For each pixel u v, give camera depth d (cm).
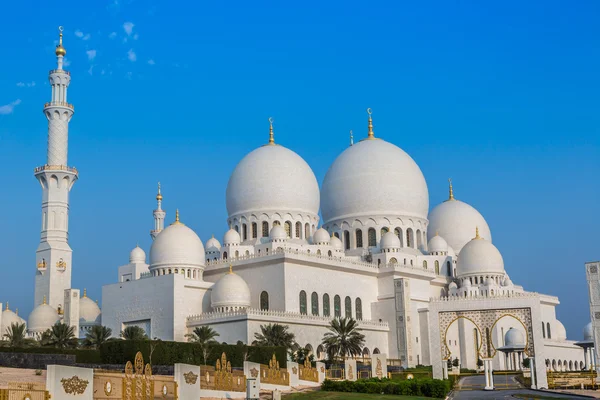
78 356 10875
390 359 15788
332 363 12912
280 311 14750
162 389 6450
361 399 7931
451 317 10725
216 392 7562
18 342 12962
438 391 8556
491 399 7956
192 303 14938
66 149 16400
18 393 4969
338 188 18688
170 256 15462
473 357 15888
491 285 17162
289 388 9531
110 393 5788
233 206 17888
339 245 17262
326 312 15738
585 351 18188
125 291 15662
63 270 15975
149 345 10875
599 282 12175
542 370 10100
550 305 19225
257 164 17788
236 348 11938
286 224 17425
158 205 19688
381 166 18512
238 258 15750
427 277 17638
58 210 16162
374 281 17062
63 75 16462
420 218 18812
